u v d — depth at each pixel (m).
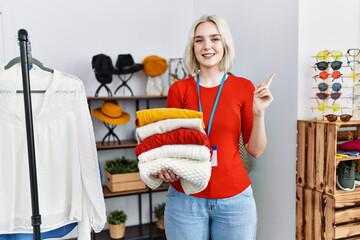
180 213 1.43
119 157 2.88
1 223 1.29
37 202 1.07
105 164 2.82
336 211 1.68
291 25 1.89
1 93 1.27
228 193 1.40
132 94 2.81
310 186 1.81
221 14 2.59
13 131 1.30
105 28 2.75
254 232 1.52
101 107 2.71
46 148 1.35
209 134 1.44
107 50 2.76
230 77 1.52
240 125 1.49
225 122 1.44
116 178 2.56
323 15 1.90
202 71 1.52
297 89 1.87
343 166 1.73
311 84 1.90
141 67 2.70
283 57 1.96
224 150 1.42
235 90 1.48
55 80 1.34
